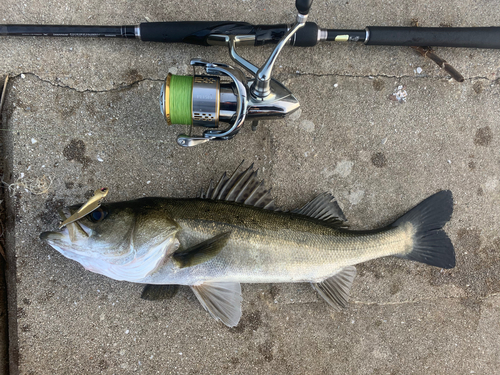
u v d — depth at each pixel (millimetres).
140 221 419
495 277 521
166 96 393
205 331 495
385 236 484
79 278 483
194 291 461
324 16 495
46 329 478
